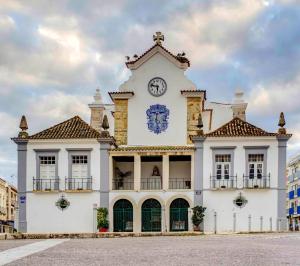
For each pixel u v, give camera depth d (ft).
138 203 130.82
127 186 140.05
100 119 161.38
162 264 31.42
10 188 281.33
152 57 145.59
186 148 131.64
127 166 141.18
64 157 133.59
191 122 142.72
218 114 163.53
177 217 130.62
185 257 36.55
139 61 145.79
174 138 142.82
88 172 132.67
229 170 130.72
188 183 138.21
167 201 130.31
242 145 130.72
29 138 134.31
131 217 131.13
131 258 35.86
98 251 43.32
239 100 160.56
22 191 133.69
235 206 129.08
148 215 131.03
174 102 143.95
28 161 134.31
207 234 99.09
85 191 131.64
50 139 133.69
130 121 144.15
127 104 144.87
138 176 131.75
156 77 144.97
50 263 32.04
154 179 139.74
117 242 63.46
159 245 54.08
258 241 63.36
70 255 38.58
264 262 32.42
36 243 59.72
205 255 38.24
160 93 144.36
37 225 132.46
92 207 131.54
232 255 38.06
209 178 130.31
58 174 133.39
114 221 131.23
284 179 129.59
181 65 144.66
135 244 57.00
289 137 130.21
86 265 30.91
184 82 144.46
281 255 37.99
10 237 87.20
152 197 130.82
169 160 140.15
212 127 162.20
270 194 128.98
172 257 36.63
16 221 136.56
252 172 130.62
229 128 134.10
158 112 143.95
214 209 129.39
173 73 144.97
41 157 134.41
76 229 131.23
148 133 143.54
